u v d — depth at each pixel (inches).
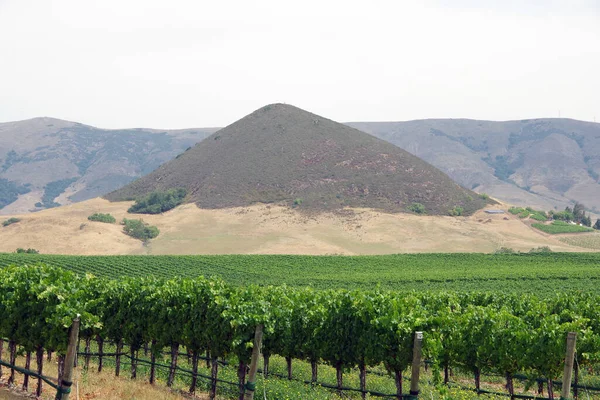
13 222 5428.2
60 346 761.6
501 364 853.8
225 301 829.8
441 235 5255.9
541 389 893.2
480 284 2600.9
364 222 5644.7
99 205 6776.6
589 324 1125.7
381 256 3821.4
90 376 818.8
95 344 1243.2
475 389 880.3
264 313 860.0
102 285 1007.0
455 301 1385.3
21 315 809.5
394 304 839.1
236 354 794.2
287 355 913.5
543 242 5044.3
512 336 840.3
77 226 5231.3
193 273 2992.1
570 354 532.4
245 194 6579.7
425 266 3440.0
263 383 768.9
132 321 946.1
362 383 831.1
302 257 3708.2
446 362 922.1
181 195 6781.5
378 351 776.3
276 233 5290.4
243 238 5132.9
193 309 864.3
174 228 5541.3
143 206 6446.9
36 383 805.9
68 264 3061.0
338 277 2903.5
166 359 1106.7
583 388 863.1
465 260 3649.1
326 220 5723.4
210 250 4724.4
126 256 3499.0
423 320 763.4
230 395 808.9
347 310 852.6
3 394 713.0
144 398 709.3
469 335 882.8
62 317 753.0
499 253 3909.9
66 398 609.3
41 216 5841.5
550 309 1296.8
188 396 801.6
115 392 729.6
